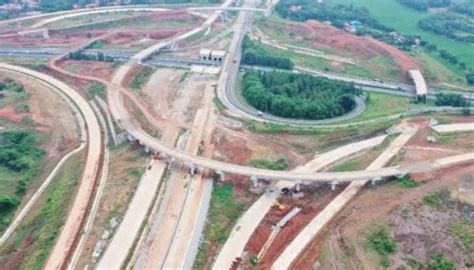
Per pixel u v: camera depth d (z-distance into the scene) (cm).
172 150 12262
